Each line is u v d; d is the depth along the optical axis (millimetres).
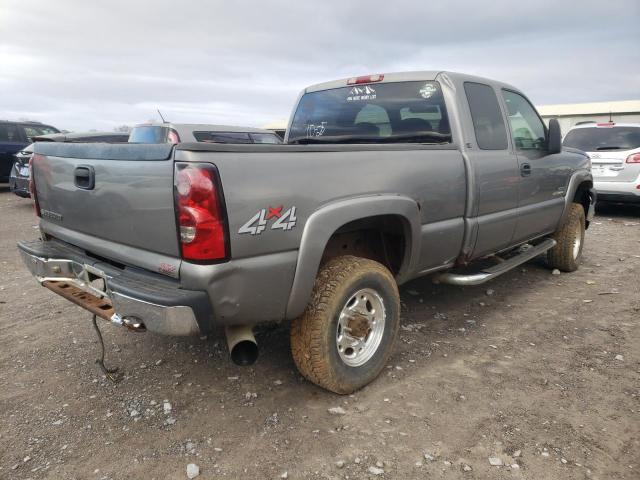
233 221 2346
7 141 13414
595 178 9391
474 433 2674
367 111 4289
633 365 3447
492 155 3994
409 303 4688
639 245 7258
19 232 8414
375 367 3160
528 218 4613
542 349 3713
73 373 3365
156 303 2316
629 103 30438
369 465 2434
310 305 2828
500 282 5383
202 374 3342
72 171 2945
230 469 2416
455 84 3828
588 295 4969
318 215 2666
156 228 2451
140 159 2459
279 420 2814
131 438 2666
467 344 3797
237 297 2449
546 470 2385
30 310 4551
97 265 2867
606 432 2678
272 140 10047
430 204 3408
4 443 2625
